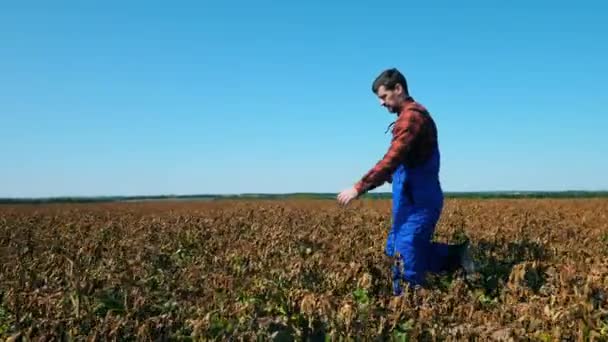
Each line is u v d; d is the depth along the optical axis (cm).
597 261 741
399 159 698
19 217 2083
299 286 685
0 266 868
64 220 1853
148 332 501
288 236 993
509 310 568
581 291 559
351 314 509
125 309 582
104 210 3125
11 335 500
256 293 678
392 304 561
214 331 518
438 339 498
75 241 1152
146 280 714
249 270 795
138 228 1372
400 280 689
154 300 632
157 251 960
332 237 1016
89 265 864
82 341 496
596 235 1127
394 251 734
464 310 567
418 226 717
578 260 811
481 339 480
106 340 496
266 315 641
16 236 1327
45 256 929
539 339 498
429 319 521
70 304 579
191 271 751
